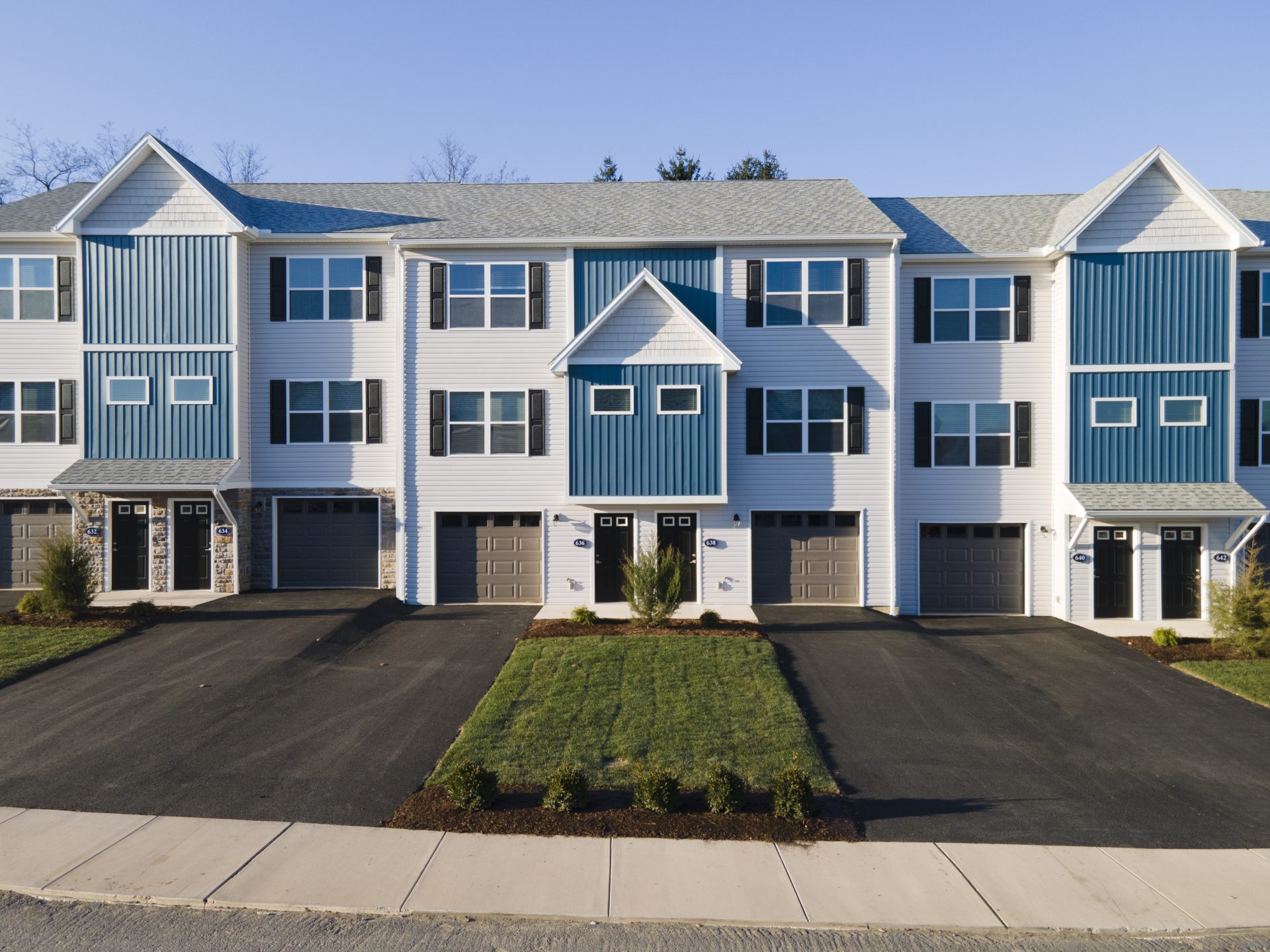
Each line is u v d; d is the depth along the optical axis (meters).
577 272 19.36
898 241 18.95
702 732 11.00
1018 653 15.84
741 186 22.72
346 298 20.16
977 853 8.00
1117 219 18.73
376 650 15.22
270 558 20.28
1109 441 18.89
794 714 11.70
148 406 19.42
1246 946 6.57
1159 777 9.98
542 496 19.47
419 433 19.48
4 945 6.33
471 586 19.75
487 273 19.42
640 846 8.02
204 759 10.10
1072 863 7.83
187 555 19.88
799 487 19.45
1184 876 7.60
